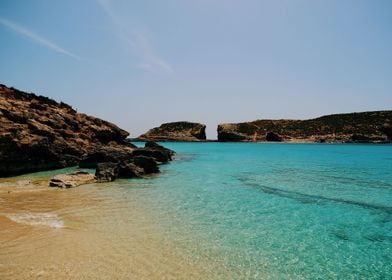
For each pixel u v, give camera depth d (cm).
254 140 15162
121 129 5988
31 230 1372
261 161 5228
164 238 1338
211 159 5634
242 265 1088
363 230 1517
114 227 1466
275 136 14888
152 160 3572
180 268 1041
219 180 3027
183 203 2023
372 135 13025
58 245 1199
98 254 1128
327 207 1959
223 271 1034
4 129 3231
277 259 1153
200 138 17450
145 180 3005
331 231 1498
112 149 4575
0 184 2575
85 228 1434
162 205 1953
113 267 1022
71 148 4144
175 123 18475
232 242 1317
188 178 3161
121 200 2070
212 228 1502
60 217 1605
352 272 1059
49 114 4506
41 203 1916
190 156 6456
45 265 1015
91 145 4681
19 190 2323
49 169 3606
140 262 1073
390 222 1650
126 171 3170
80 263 1041
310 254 1210
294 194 2350
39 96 5050
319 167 4241
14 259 1057
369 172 3700
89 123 5312
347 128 14588
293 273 1040
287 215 1764
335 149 9000
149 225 1521
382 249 1273
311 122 16225
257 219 1680
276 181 2983
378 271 1070
